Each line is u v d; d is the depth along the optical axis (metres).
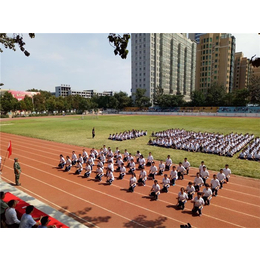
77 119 71.88
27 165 19.30
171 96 96.94
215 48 102.25
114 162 20.02
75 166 18.95
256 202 12.09
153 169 16.02
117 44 9.84
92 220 10.27
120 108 113.69
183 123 52.91
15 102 85.62
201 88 107.12
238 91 80.19
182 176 15.61
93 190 13.80
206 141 26.39
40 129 44.56
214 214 10.82
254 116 68.75
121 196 12.90
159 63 115.38
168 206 11.66
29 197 12.47
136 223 10.00
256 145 23.80
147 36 108.81
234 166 18.45
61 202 12.17
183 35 131.00
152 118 71.31
